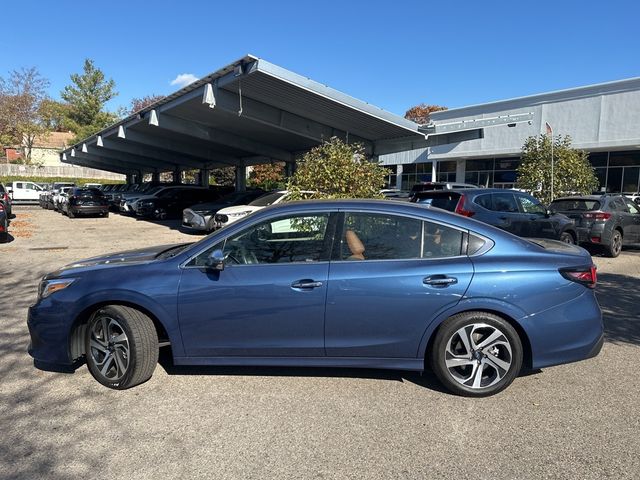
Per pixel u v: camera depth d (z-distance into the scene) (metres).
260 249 4.08
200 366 4.62
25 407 3.81
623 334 5.67
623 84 22.84
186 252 4.12
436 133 17.81
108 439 3.35
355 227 4.04
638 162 23.34
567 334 3.87
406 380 4.30
